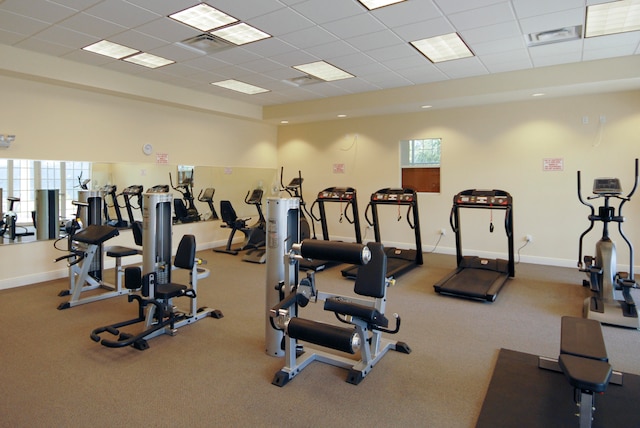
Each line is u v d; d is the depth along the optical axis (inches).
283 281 116.1
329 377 109.3
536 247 247.3
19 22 151.6
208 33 164.7
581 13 143.3
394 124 293.0
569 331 89.0
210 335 137.3
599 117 225.0
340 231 326.0
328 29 159.3
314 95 277.1
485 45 176.1
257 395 100.1
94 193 197.0
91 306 166.1
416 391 102.2
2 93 187.6
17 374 109.6
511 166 251.6
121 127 237.5
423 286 199.8
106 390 101.8
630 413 90.0
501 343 131.3
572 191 234.7
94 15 145.8
